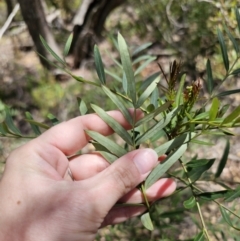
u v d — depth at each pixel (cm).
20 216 25
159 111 22
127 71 21
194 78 69
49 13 87
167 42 77
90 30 79
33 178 26
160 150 24
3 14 92
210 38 69
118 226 43
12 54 85
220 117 23
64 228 25
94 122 30
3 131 28
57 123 31
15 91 78
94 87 72
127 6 87
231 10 51
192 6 71
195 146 58
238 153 63
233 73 25
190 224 49
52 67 80
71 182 26
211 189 51
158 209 41
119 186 25
